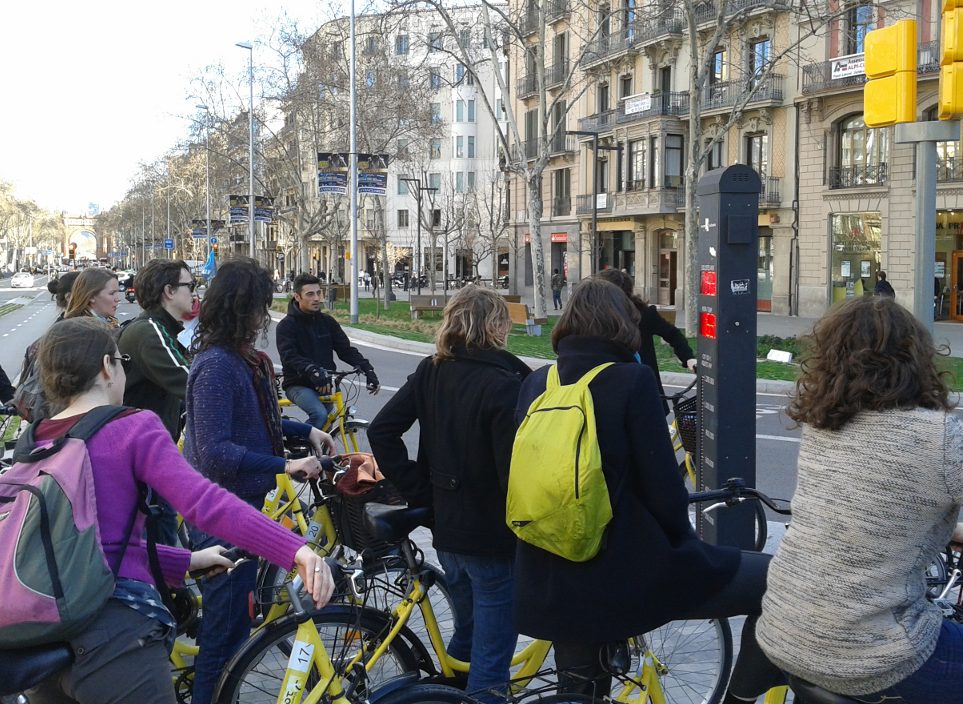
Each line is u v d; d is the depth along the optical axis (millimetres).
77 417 2539
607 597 2703
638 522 2738
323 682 2844
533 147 49188
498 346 3373
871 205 31359
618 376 2773
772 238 35594
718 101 36406
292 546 2533
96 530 2348
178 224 89250
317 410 7484
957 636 2350
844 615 2256
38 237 174875
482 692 3059
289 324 7688
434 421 3385
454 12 29875
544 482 2627
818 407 2371
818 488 2361
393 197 81438
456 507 3344
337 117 44406
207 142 49906
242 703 3113
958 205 29812
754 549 5117
